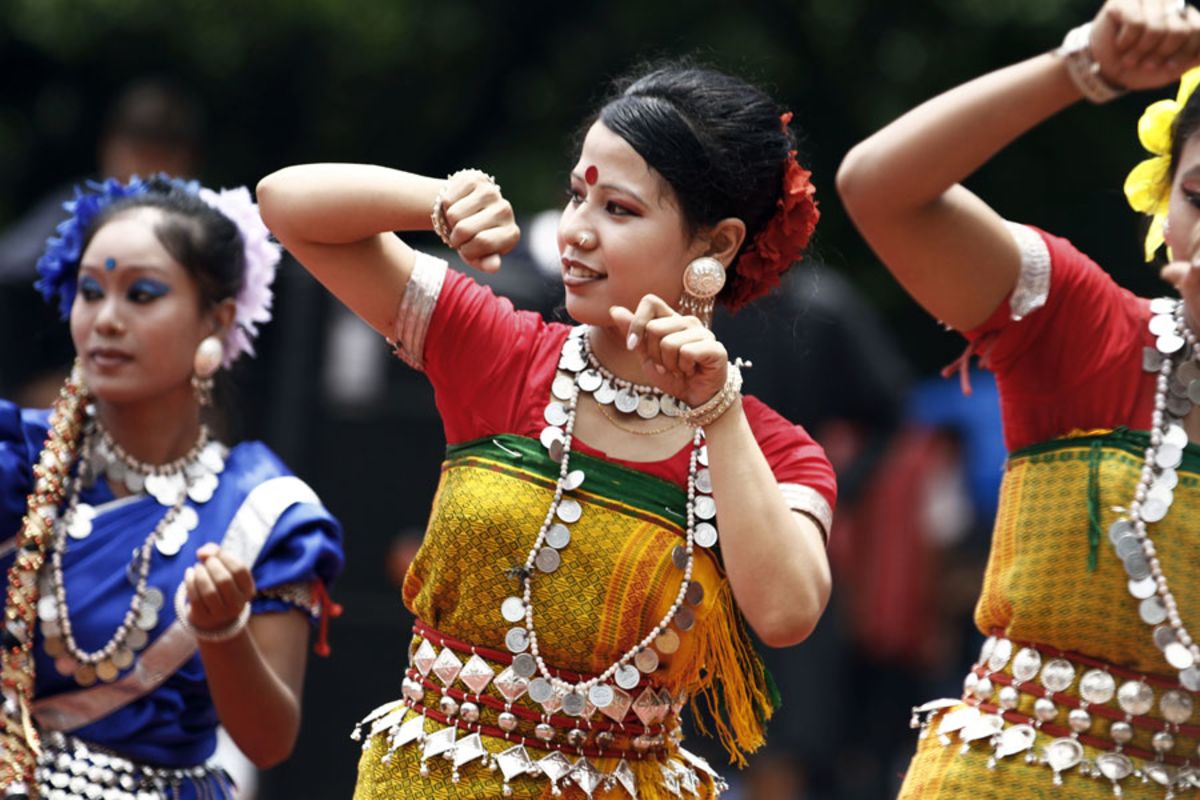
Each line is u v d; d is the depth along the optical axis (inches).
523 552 461.4
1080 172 1328.7
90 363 573.6
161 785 564.1
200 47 1282.0
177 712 565.9
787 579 448.5
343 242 479.5
